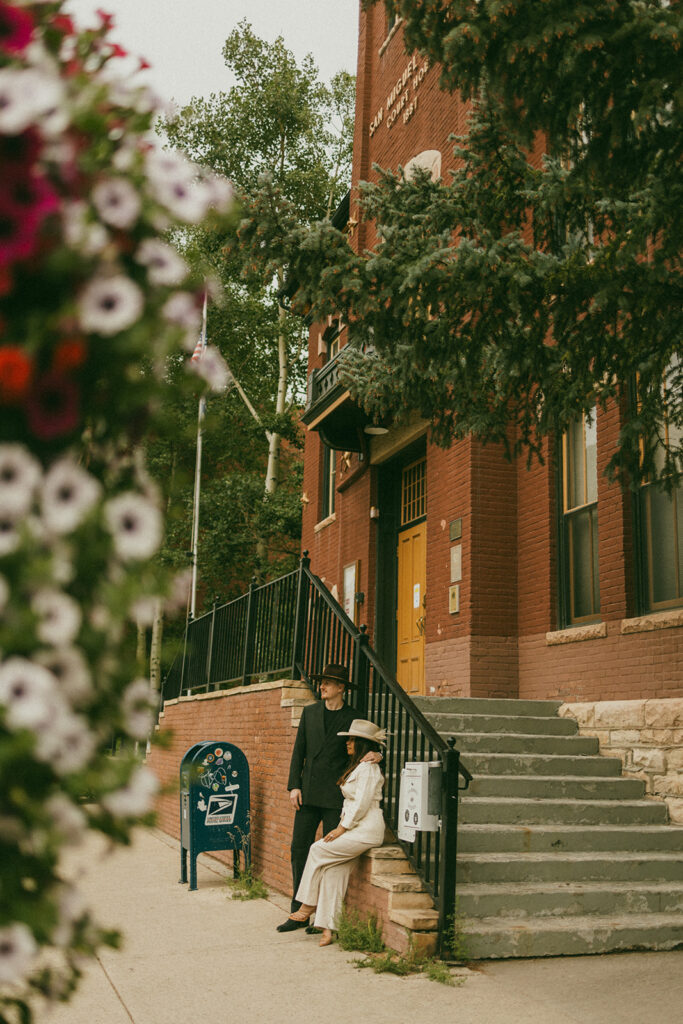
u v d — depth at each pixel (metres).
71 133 1.45
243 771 9.03
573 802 7.52
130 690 1.49
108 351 1.43
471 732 8.70
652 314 5.40
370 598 13.98
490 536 10.89
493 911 6.09
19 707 1.24
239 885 8.55
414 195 6.09
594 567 9.67
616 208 5.18
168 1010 4.78
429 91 13.92
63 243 1.39
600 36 4.37
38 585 1.32
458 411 6.34
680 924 6.09
